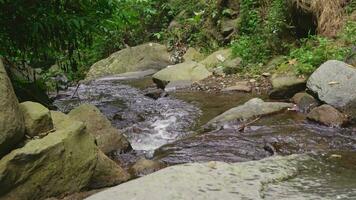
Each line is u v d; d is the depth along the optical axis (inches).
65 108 306.2
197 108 281.6
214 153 186.7
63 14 229.1
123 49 542.9
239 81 342.3
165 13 579.8
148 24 584.1
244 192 97.4
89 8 243.1
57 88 345.4
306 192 98.0
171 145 201.2
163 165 173.8
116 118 265.1
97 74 504.7
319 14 327.3
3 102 132.6
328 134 203.3
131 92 366.3
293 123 223.1
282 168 112.9
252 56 370.9
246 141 199.8
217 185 101.0
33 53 255.4
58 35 236.7
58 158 138.5
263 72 343.9
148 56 504.7
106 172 153.3
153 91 346.3
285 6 364.2
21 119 139.5
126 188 102.3
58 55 290.4
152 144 212.2
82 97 348.8
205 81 362.3
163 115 269.3
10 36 230.4
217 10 481.7
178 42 517.7
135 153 195.5
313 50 308.3
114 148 193.5
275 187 101.0
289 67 316.8
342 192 97.8
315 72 254.7
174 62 494.0
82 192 143.9
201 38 490.9
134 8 358.3
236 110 243.1
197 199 94.5
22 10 216.4
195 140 205.5
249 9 433.4
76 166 143.1
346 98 229.3
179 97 321.7
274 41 363.9
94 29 236.5
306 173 111.6
